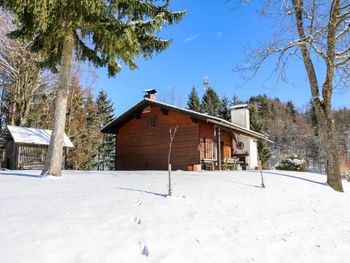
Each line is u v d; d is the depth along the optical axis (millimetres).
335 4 9891
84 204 4863
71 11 8508
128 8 9258
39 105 24641
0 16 18969
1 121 25656
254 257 3584
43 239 3336
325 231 4945
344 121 54219
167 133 17875
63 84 9141
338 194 9266
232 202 5914
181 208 5031
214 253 3508
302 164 22469
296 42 10156
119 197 5527
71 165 28250
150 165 18125
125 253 3221
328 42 10281
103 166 36375
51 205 4730
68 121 27141
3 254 2957
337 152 10422
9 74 21938
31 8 8008
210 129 18719
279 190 8062
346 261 3836
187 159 16953
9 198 5180
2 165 21328
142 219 4246
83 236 3500
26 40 10062
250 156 22203
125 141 19359
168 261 3180
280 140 60188
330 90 10773
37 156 18906
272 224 4871
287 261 3635
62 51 9609
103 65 10922
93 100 32906
